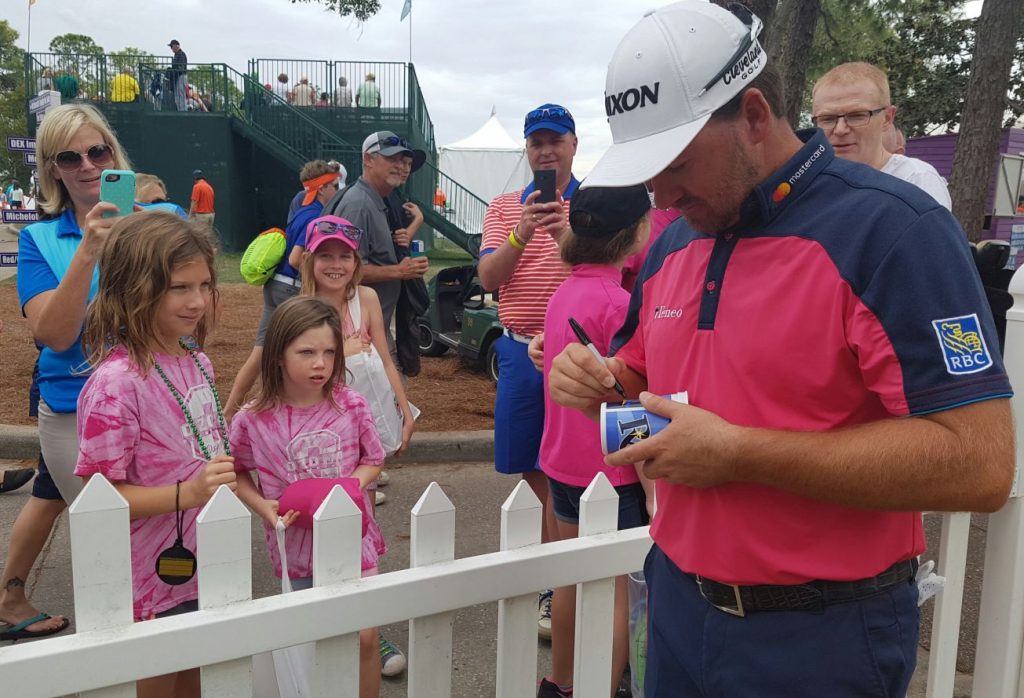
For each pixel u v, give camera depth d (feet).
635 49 4.47
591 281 8.71
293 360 8.36
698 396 4.77
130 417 6.87
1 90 180.45
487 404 22.31
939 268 4.03
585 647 6.46
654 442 4.53
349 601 5.28
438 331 28.53
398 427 12.00
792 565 4.52
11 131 172.76
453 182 76.23
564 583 6.14
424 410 21.45
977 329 4.01
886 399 4.15
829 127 11.82
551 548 6.13
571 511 9.24
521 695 6.24
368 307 12.10
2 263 19.52
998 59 31.53
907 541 4.70
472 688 9.62
